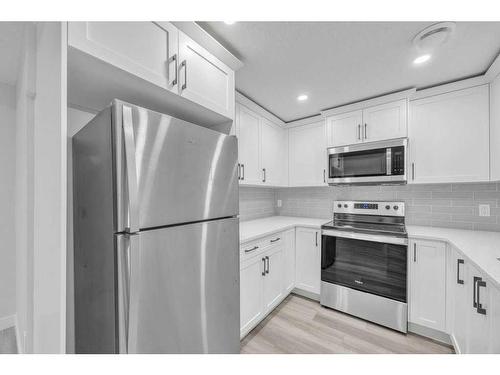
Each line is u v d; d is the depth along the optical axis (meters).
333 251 2.27
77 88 1.10
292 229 2.52
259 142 2.43
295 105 2.43
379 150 2.20
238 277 1.38
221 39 1.39
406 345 1.73
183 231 1.04
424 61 1.62
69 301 1.16
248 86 2.01
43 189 1.02
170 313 0.98
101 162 0.90
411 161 2.10
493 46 1.45
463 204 2.13
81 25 0.83
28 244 1.29
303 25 1.27
